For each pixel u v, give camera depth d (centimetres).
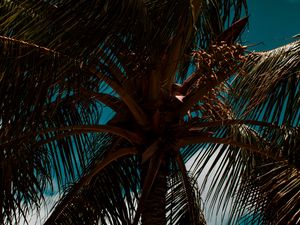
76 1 416
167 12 449
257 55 501
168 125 548
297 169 492
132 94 546
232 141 538
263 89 467
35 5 430
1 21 461
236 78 507
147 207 546
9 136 464
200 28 623
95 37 418
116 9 417
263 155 581
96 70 488
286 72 462
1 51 440
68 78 446
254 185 583
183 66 612
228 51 505
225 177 607
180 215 647
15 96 445
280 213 506
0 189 521
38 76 439
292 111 465
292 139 495
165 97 551
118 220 626
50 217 554
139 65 464
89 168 629
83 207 621
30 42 436
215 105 575
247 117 495
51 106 489
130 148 558
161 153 548
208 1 597
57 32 420
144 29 434
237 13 598
